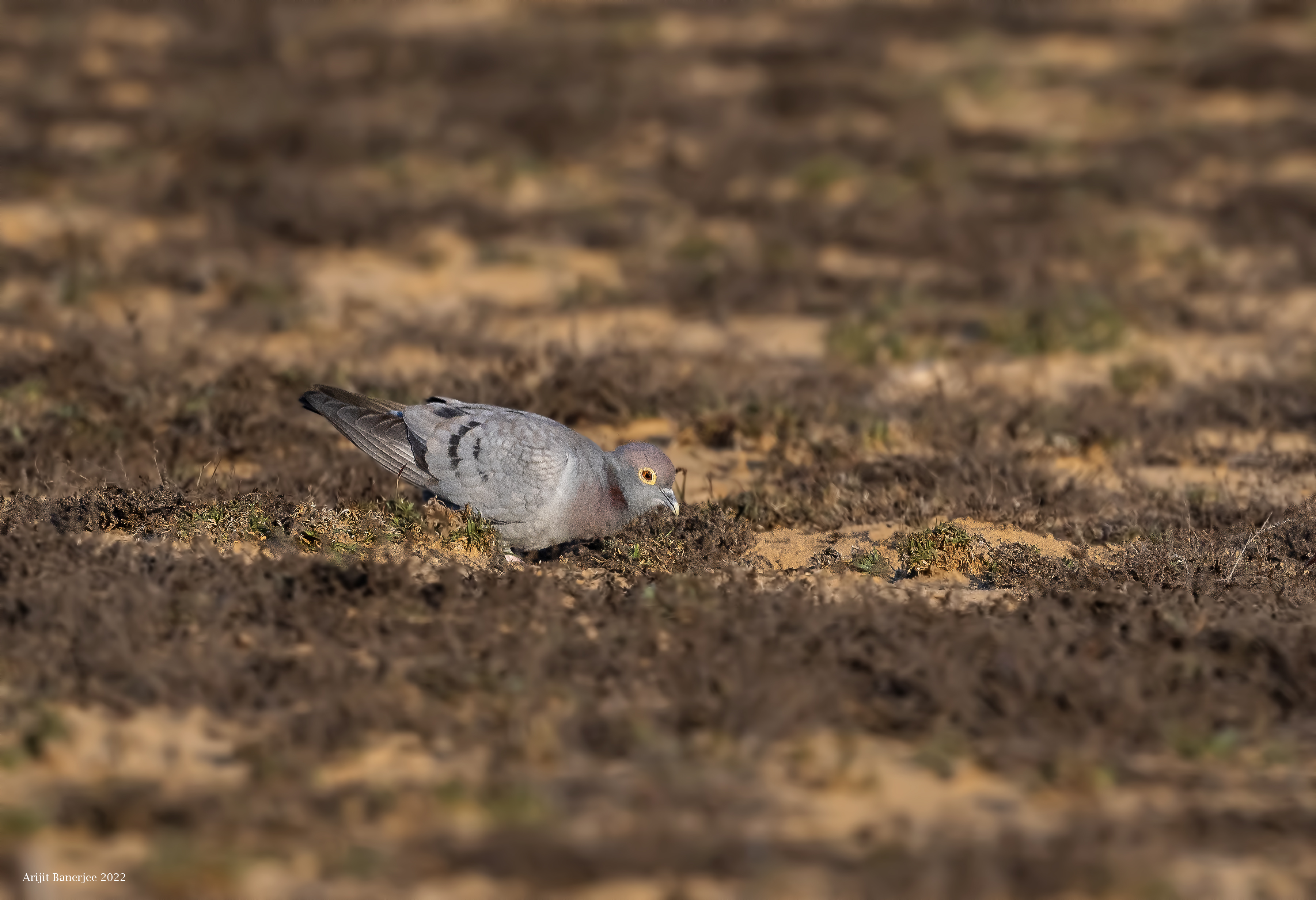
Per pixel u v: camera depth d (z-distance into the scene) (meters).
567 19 46.94
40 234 26.66
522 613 10.64
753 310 23.66
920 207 29.03
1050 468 15.88
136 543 11.61
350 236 26.84
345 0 48.59
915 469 15.01
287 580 10.96
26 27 44.81
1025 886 7.59
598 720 9.03
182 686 9.41
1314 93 38.16
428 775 8.63
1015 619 10.79
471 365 19.62
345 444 15.78
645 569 12.20
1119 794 8.65
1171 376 19.67
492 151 33.28
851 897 7.50
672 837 7.92
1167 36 43.62
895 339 21.03
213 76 39.38
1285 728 9.45
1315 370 19.70
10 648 9.81
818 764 8.90
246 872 7.64
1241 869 7.89
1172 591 11.46
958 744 9.03
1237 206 29.33
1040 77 39.84
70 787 8.46
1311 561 12.53
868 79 39.69
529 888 7.59
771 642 10.05
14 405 16.52
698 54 42.56
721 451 16.78
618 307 23.53
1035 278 24.62
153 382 17.06
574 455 11.97
